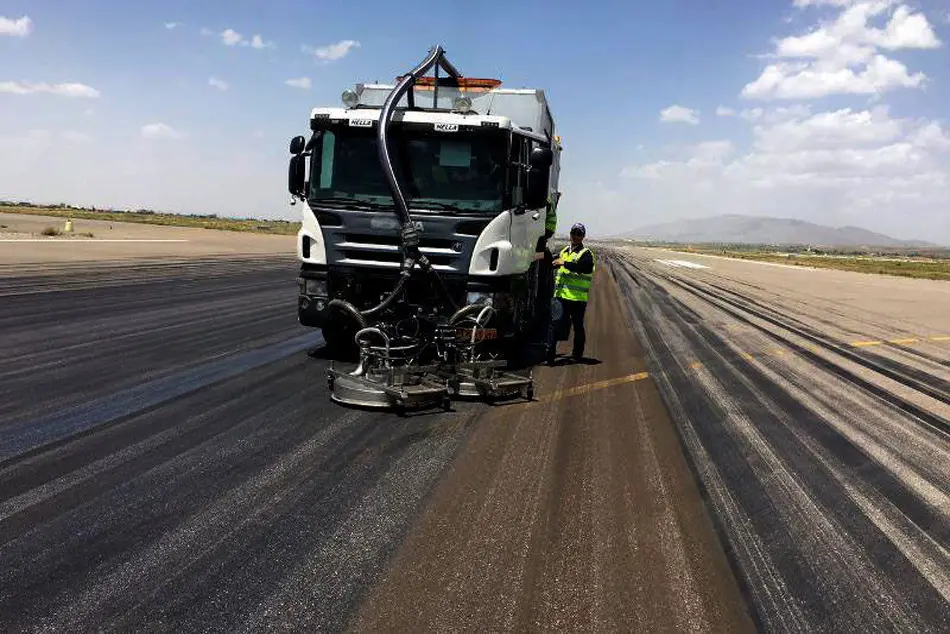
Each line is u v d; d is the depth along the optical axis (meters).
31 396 6.16
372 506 4.08
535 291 10.21
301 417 5.89
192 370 7.48
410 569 3.35
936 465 5.41
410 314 7.39
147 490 4.18
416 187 7.51
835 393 7.95
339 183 7.66
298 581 3.19
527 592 3.19
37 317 10.68
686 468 5.04
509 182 7.57
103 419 5.57
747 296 22.41
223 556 3.40
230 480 4.40
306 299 7.78
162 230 51.38
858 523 4.19
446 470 4.75
